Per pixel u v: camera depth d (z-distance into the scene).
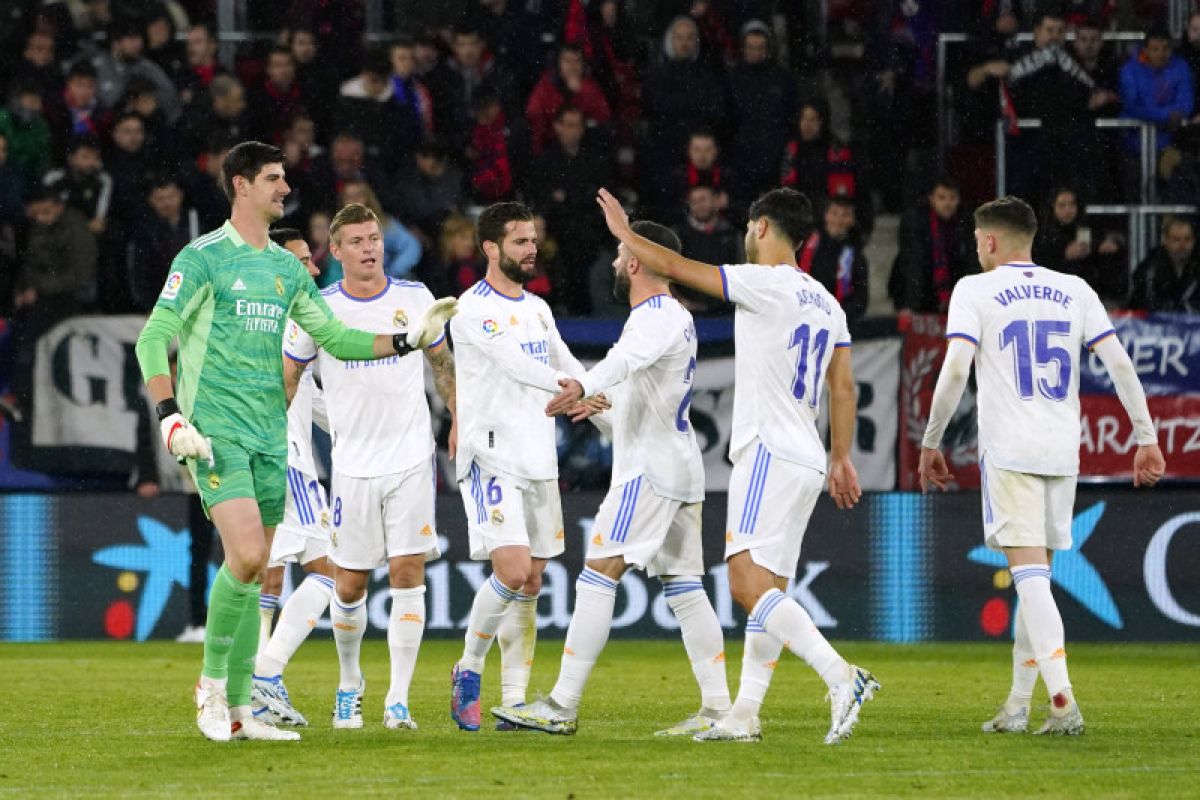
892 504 44.06
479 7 56.59
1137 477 25.38
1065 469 24.30
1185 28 56.41
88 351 45.28
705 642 24.42
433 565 43.91
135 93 52.97
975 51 55.66
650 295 23.69
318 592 26.50
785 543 22.78
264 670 26.03
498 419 24.80
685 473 23.78
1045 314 24.42
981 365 24.58
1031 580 24.11
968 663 38.81
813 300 23.02
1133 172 53.81
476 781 19.12
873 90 55.81
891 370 44.28
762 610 22.50
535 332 25.38
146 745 22.92
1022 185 53.69
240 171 22.55
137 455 45.28
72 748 22.67
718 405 44.44
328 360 26.11
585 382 22.61
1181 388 44.75
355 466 25.77
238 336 22.27
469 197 53.22
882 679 34.78
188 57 55.06
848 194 52.25
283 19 57.88
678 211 52.28
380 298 26.30
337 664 38.47
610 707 29.28
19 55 55.16
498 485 24.69
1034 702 30.06
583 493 43.84
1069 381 24.48
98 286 49.38
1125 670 36.88
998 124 54.00
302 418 27.88
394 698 25.34
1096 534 43.72
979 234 25.22
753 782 19.05
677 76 54.25
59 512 44.47
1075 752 22.05
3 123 53.03
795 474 22.70
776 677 35.22
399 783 18.98
